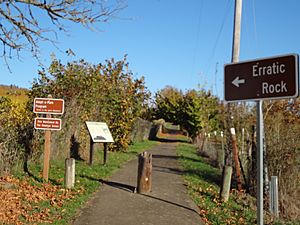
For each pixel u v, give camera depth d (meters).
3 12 8.39
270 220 9.70
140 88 22.97
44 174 11.26
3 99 13.61
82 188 10.80
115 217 8.38
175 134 58.56
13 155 11.84
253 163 12.50
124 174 14.11
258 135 4.88
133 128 28.66
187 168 17.23
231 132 13.12
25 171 12.17
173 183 12.95
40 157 13.79
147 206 9.52
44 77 16.98
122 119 21.92
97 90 19.05
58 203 8.99
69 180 10.64
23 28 8.70
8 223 7.18
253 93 4.95
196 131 40.28
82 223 7.79
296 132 12.09
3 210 7.90
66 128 15.78
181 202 10.24
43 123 11.30
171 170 16.39
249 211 10.23
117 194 10.55
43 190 10.09
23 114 13.49
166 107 53.31
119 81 22.14
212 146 24.95
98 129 15.90
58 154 15.27
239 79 5.11
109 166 15.61
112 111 21.58
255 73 4.94
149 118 45.94
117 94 21.66
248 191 12.50
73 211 8.52
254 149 12.50
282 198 11.05
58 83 16.86
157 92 55.03
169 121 57.00
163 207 9.55
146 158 10.99
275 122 12.34
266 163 11.63
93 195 10.27
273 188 10.18
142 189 10.91
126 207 9.27
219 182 14.19
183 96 48.72
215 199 11.08
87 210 8.77
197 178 14.45
